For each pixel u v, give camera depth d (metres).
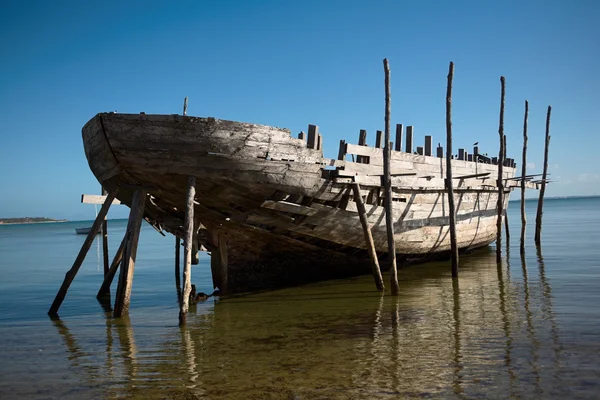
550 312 9.40
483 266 17.14
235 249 12.95
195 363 7.17
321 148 11.70
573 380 5.84
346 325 9.10
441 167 16.08
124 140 9.76
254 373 6.59
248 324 9.52
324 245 13.43
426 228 15.76
